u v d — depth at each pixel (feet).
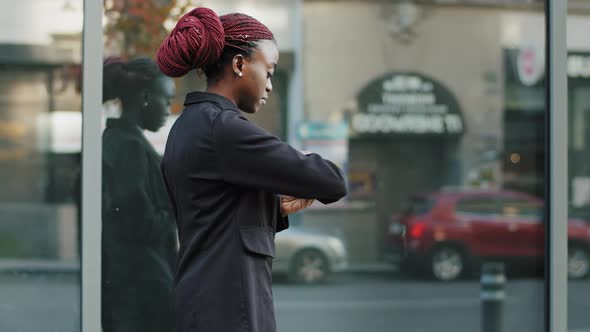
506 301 13.96
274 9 14.03
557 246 12.62
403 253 14.39
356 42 14.62
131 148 10.68
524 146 14.26
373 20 14.67
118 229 10.57
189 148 5.82
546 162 12.74
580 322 13.17
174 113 10.94
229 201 5.79
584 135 13.38
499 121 14.56
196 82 11.05
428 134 14.93
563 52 12.45
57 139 12.03
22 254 11.78
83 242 10.34
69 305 11.80
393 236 14.51
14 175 11.97
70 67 11.96
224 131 5.66
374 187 14.65
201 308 5.74
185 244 5.95
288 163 5.59
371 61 14.71
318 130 14.49
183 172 5.87
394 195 14.73
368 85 14.71
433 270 14.43
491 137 14.58
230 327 5.68
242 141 5.63
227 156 5.67
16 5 11.75
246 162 5.63
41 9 11.85
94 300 10.34
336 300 14.05
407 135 14.90
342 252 14.24
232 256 5.74
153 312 10.64
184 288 5.84
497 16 14.49
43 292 11.76
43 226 11.89
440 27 14.85
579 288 13.25
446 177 14.83
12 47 11.80
